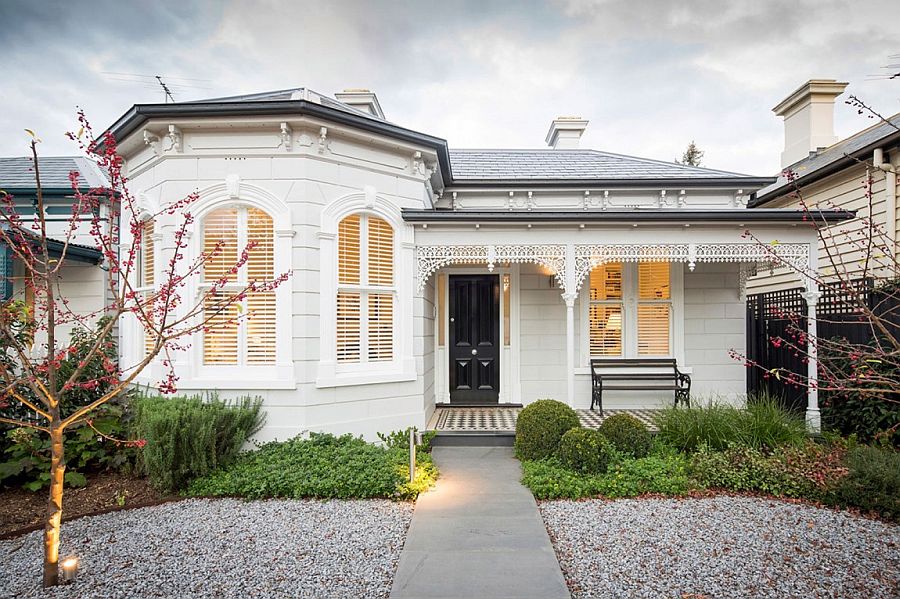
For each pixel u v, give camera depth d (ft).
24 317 16.31
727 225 23.35
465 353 30.17
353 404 21.72
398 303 23.35
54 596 10.42
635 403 29.58
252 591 10.58
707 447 18.81
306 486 16.43
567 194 31.22
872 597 10.28
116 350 26.55
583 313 29.94
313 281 20.76
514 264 30.12
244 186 20.62
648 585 10.78
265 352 20.79
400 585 10.55
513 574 11.02
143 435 17.66
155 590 10.64
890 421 20.44
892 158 27.37
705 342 29.86
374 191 22.45
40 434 18.33
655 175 31.30
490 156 36.63
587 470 17.47
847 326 24.44
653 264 30.14
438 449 22.35
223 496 16.67
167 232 20.76
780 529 13.74
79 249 27.55
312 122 20.21
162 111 19.75
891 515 14.46
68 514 15.31
